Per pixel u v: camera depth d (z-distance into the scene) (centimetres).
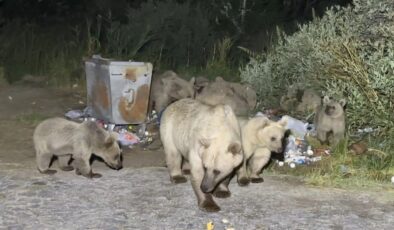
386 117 899
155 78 1113
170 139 731
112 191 718
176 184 741
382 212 667
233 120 659
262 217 646
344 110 931
